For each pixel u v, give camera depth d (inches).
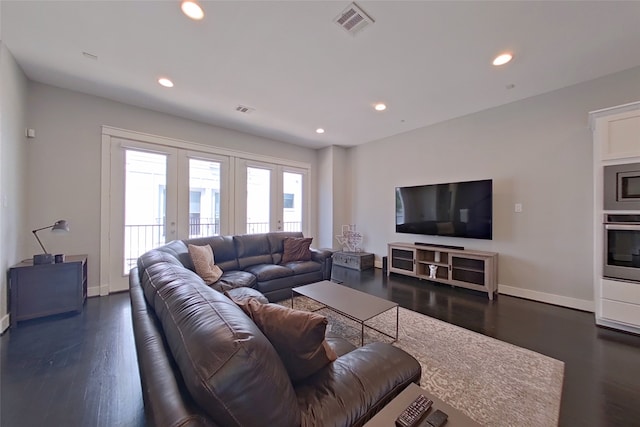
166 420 22.7
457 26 79.8
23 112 108.0
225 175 175.0
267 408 26.4
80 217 125.4
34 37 86.1
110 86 119.3
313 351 38.4
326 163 223.8
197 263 109.7
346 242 216.4
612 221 95.9
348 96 128.2
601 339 89.4
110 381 66.3
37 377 67.4
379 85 117.0
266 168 197.3
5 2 71.0
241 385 25.1
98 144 129.8
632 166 90.8
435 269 154.6
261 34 83.7
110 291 133.1
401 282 161.2
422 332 94.5
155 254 76.4
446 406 32.9
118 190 135.5
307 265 138.3
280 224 207.0
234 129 178.7
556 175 123.0
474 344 86.0
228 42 87.9
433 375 69.6
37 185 115.3
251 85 117.3
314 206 229.8
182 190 156.4
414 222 174.1
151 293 49.8
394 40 86.4
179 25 80.0
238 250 137.9
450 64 100.5
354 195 222.4
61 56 96.8
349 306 84.4
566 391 63.7
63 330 93.1
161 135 148.6
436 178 167.8
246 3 71.5
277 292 125.3
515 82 114.7
